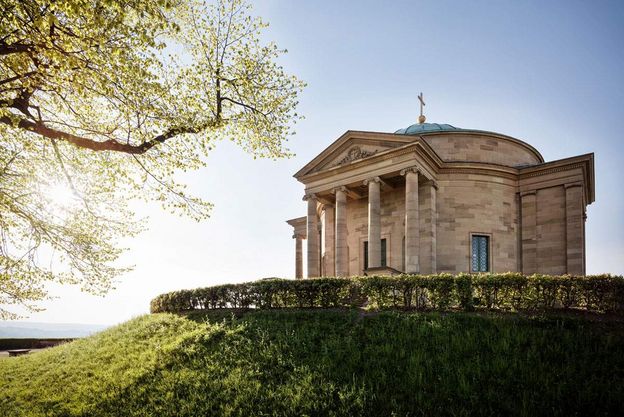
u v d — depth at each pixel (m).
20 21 8.80
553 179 30.95
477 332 12.90
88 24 9.64
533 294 14.82
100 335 22.44
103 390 13.60
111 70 10.44
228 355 14.21
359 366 11.89
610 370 10.00
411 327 14.02
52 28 8.82
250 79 14.98
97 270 15.74
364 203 35.91
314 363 12.48
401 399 9.92
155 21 11.27
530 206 31.83
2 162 13.77
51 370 17.30
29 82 9.83
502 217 31.75
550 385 9.64
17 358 21.84
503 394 9.51
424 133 34.78
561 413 8.54
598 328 12.36
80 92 10.12
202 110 13.75
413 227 27.98
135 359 15.88
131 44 10.72
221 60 14.66
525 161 35.62
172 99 12.80
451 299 15.80
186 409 11.28
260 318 17.50
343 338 14.19
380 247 32.41
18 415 12.88
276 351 13.72
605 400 8.84
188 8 14.05
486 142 34.38
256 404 10.86
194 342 15.98
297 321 16.53
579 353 10.95
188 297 23.95
